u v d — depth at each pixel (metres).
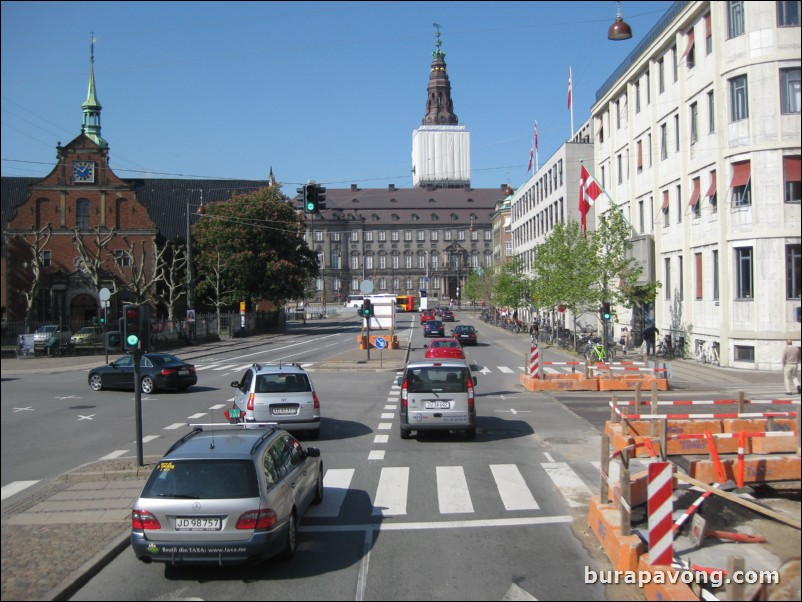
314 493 11.02
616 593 7.74
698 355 33.44
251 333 75.38
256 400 16.69
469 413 16.62
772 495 11.91
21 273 67.75
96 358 44.88
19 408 22.84
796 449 13.36
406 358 40.91
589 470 13.66
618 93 46.59
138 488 12.25
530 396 25.12
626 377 26.38
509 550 9.16
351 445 16.53
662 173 38.25
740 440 12.02
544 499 11.62
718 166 29.41
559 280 40.66
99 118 81.31
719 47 28.64
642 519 10.16
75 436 17.86
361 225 165.75
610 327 49.56
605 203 49.88
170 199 91.31
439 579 8.20
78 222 69.81
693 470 12.13
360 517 10.77
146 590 8.00
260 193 77.50
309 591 7.90
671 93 36.41
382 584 8.07
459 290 157.25
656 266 39.78
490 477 13.20
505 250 105.56
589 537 9.66
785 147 26.91
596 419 19.83
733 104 28.11
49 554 8.88
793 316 27.91
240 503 8.23
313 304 162.00
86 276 66.81
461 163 174.62
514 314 75.81
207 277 72.81
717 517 10.52
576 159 59.38
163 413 21.75
